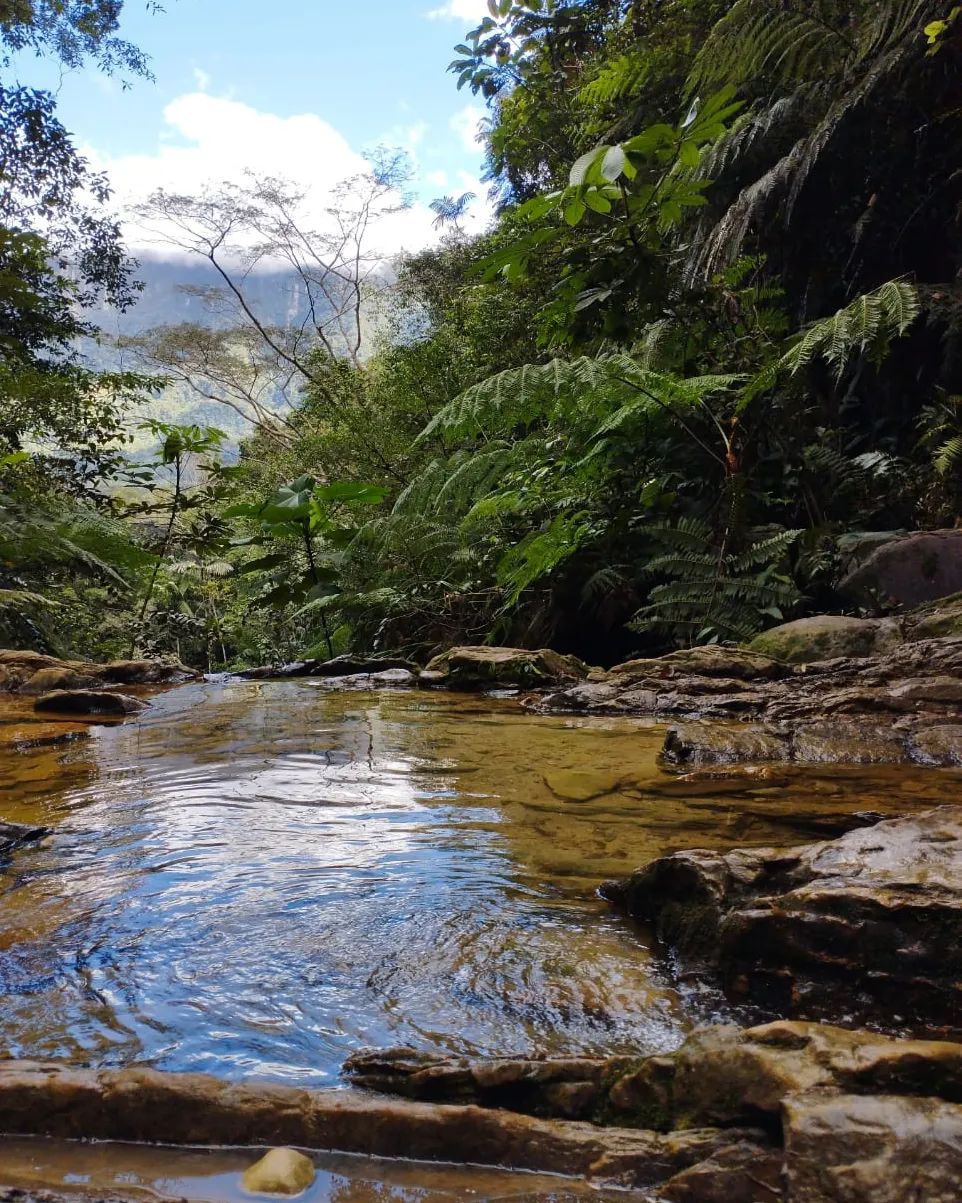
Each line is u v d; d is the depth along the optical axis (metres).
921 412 6.14
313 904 1.67
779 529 5.28
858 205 6.89
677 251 7.55
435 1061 1.08
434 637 7.23
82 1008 1.28
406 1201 0.88
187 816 2.28
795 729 3.03
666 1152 0.91
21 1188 0.90
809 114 6.81
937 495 5.37
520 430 8.22
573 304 5.51
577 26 10.19
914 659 3.64
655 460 6.06
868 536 4.96
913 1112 0.85
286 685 5.17
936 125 6.33
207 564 12.12
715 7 8.35
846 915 1.27
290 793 2.50
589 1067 1.04
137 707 4.24
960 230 6.54
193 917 1.61
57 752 3.21
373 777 2.68
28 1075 1.04
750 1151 0.88
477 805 2.34
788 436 5.78
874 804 2.26
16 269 9.58
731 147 6.96
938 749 2.79
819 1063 0.94
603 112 9.49
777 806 2.26
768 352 5.68
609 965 1.41
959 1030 1.17
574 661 5.00
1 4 10.16
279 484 12.77
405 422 10.32
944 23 5.50
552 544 5.70
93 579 8.78
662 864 1.56
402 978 1.36
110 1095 1.01
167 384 9.84
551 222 7.78
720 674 4.15
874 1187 0.80
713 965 1.36
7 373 8.58
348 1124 0.98
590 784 2.55
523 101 10.60
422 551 7.31
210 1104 1.00
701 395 5.39
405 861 1.90
